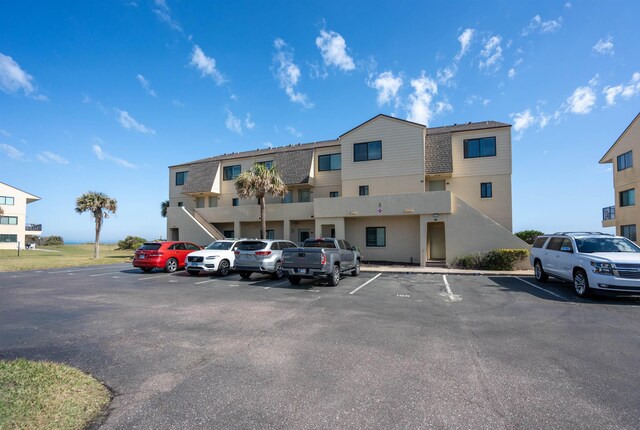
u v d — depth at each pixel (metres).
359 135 24.02
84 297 10.66
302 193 28.06
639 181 23.77
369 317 7.96
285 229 25.66
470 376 4.60
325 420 3.48
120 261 26.73
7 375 4.38
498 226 18.86
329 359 5.23
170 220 28.64
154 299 10.26
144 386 4.30
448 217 19.69
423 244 20.05
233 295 10.92
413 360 5.19
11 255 37.00
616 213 26.67
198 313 8.39
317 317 7.96
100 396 3.99
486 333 6.64
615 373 4.71
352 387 4.26
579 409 3.72
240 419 3.51
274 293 11.30
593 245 11.30
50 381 4.23
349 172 24.05
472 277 15.71
